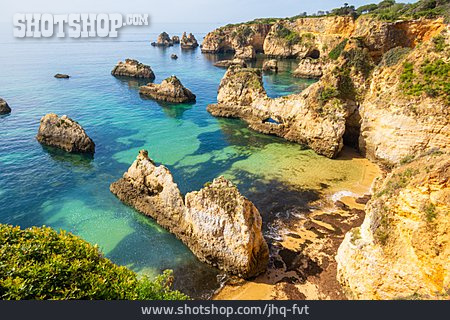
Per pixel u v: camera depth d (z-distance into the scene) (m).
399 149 35.38
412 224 15.82
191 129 52.78
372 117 38.16
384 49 66.12
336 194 32.47
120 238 26.75
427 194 15.40
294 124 46.50
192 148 45.03
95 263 12.23
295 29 134.88
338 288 20.72
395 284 16.48
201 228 23.95
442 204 14.91
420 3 84.94
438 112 31.70
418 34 63.66
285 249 24.92
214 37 158.12
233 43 154.12
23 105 64.31
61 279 10.38
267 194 32.81
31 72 101.81
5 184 34.81
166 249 25.59
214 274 23.11
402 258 16.19
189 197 24.55
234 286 21.89
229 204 22.30
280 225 27.86
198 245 24.55
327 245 25.14
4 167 38.59
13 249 10.68
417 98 33.19
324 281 21.53
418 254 15.41
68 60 132.88
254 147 45.06
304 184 34.53
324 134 40.91
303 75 95.69
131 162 40.53
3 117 56.47
